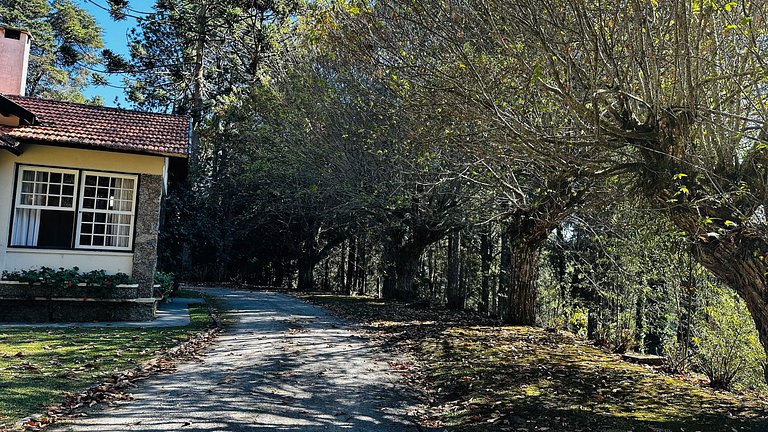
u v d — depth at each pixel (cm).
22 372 705
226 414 585
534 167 1010
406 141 1120
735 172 570
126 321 1282
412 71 798
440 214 1805
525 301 1488
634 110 651
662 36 609
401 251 2336
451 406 696
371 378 837
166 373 780
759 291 557
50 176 1277
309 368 874
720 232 555
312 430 557
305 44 1656
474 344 1127
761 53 561
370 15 806
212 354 958
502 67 758
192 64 3027
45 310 1230
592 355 1015
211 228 3073
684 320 1030
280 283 3897
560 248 1794
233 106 2747
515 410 650
